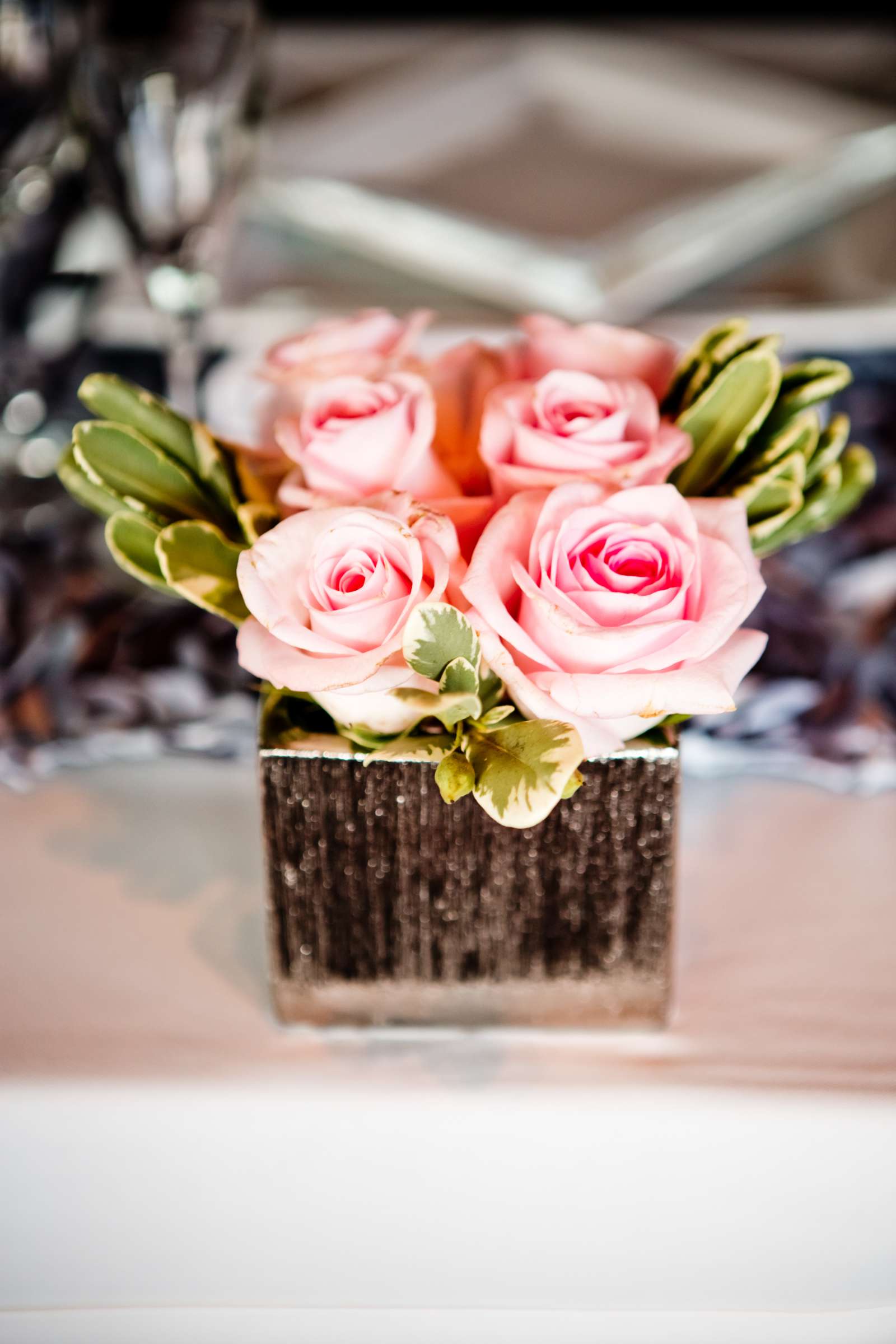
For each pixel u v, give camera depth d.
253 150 1.01
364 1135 0.73
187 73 0.93
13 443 1.03
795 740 0.86
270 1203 0.75
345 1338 0.77
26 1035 0.75
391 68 1.48
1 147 1.01
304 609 0.68
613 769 0.71
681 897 0.81
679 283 1.07
